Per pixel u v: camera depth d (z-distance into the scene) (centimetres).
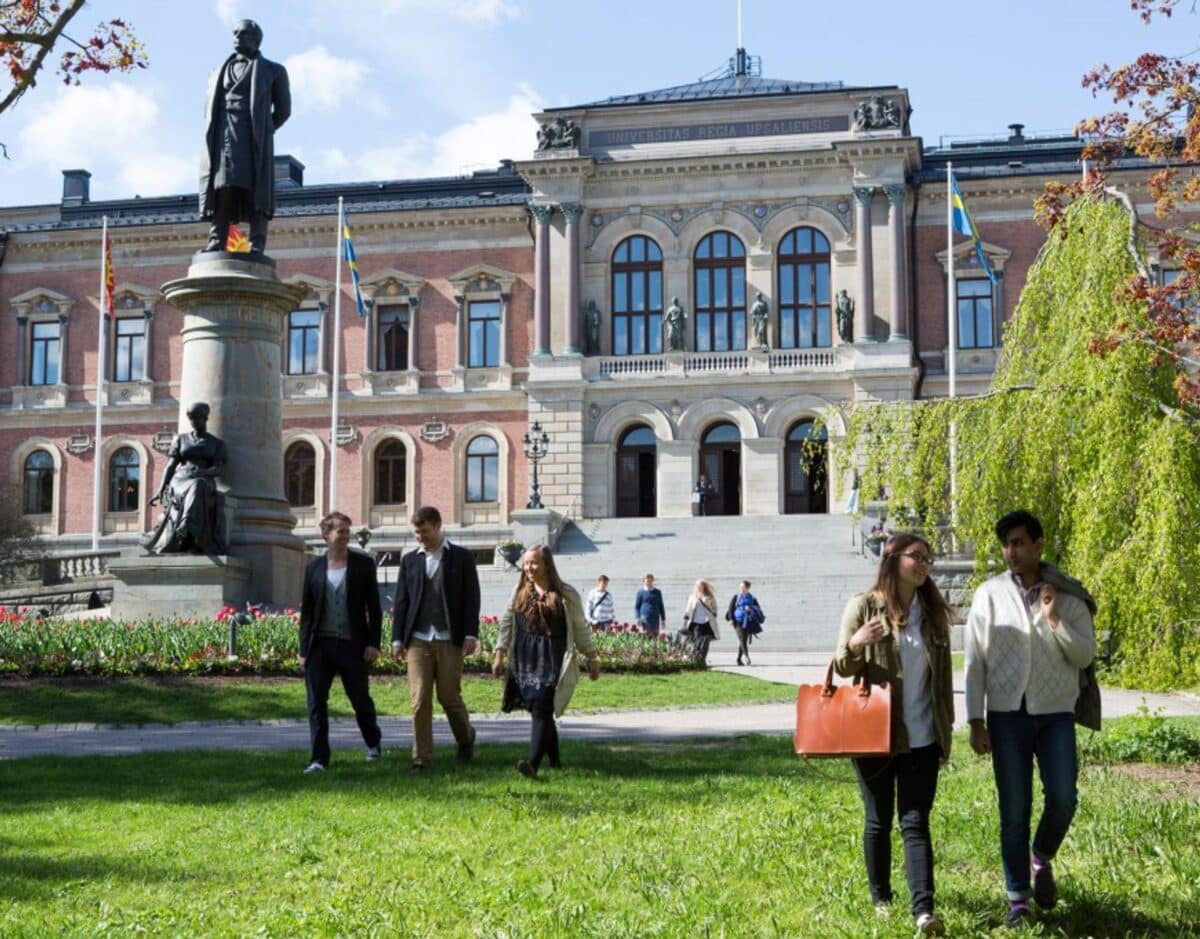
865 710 836
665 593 4825
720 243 6544
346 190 7069
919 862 821
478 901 883
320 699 1523
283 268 6900
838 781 1360
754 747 1689
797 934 807
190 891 934
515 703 1460
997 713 874
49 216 7300
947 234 6450
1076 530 1591
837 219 6412
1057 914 853
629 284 6588
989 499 1781
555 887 909
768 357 6384
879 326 6303
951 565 3944
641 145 6581
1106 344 1586
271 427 3023
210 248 3075
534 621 1441
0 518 5928
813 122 6469
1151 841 1042
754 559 5172
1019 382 1877
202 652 2516
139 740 1917
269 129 3052
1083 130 1652
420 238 6844
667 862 988
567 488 6438
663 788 1333
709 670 3188
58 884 948
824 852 1023
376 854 1039
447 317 6788
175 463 2925
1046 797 862
